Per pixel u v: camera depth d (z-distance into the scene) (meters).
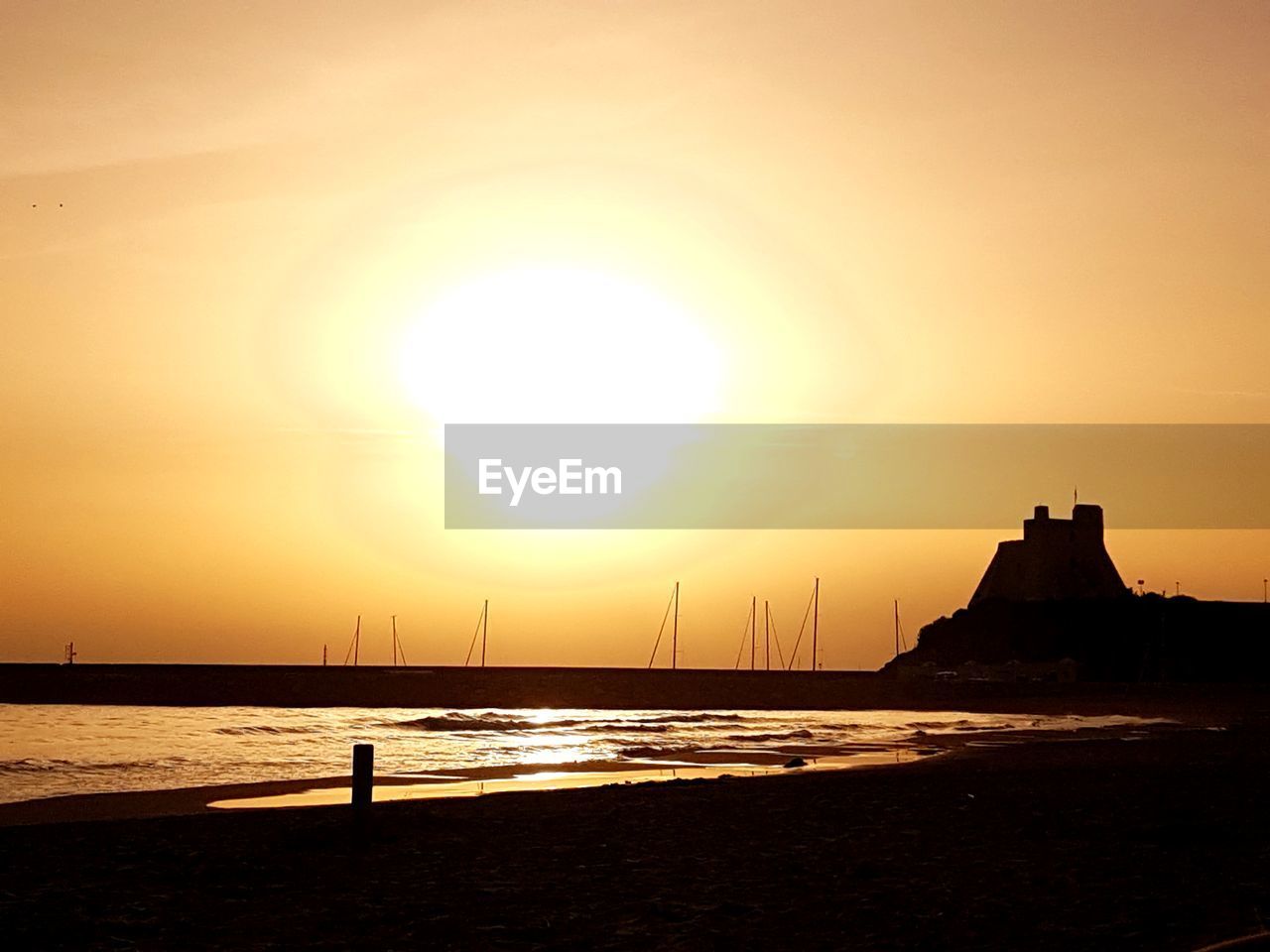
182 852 20.03
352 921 14.59
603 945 13.30
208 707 126.38
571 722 84.75
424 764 45.72
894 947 13.01
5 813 29.03
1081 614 196.62
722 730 74.31
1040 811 24.70
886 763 45.47
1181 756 43.78
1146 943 12.95
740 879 17.20
